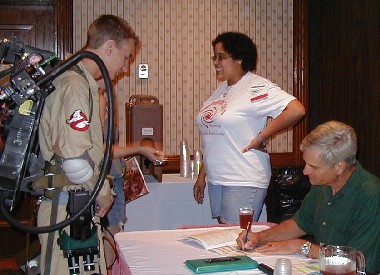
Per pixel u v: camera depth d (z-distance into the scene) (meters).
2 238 4.59
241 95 3.11
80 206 1.90
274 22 4.95
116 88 4.74
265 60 4.95
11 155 1.71
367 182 1.99
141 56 4.77
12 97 1.68
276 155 4.98
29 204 4.51
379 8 4.13
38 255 2.23
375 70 4.20
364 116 4.36
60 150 1.91
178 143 4.87
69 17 4.59
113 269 2.40
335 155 1.94
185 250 2.05
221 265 1.78
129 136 3.74
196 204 3.82
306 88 5.00
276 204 3.98
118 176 3.10
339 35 4.63
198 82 4.87
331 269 1.64
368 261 1.91
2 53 1.74
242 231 2.21
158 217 3.78
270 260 1.92
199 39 4.85
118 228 3.18
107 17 2.29
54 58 1.77
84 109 1.97
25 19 4.58
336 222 2.02
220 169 3.10
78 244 1.90
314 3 4.96
